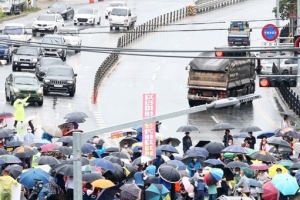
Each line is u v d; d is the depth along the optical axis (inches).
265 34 5467.5
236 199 2726.4
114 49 2962.6
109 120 4987.7
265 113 5374.0
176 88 6151.6
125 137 3641.7
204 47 7677.2
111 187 2645.2
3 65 6727.4
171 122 5027.1
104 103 5502.0
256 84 6309.1
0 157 3031.5
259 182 2938.0
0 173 3024.1
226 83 5457.7
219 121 5088.6
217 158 3299.7
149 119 2251.5
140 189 2701.8
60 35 7012.8
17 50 6535.4
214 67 5457.7
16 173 2901.1
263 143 3703.3
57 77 5669.3
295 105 5369.1
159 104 5570.9
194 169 3171.8
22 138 4168.3
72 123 3823.8
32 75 5403.5
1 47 6766.7
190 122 5044.3
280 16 7495.1
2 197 2753.4
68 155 3176.7
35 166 2994.6
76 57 7209.6
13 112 5039.4
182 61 7194.9
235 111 5423.2
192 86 5502.0
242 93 5679.1
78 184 2166.6
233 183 3078.2
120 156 3179.1
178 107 5487.2
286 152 3403.1
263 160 3134.8
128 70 6747.1
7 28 7303.2
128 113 5226.4
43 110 5157.5
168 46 7687.0
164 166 2923.2
